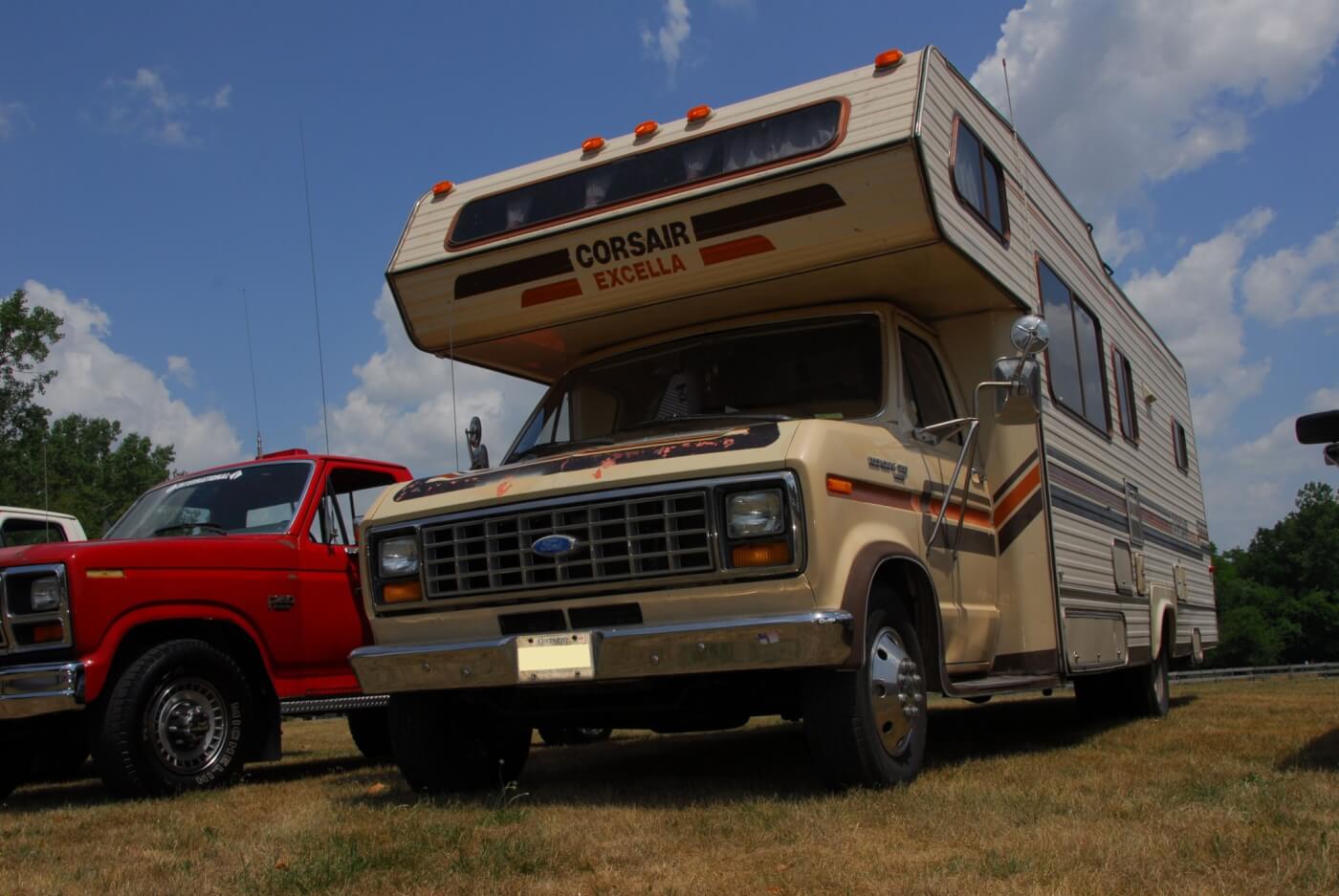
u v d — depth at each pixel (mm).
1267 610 88812
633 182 5965
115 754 6105
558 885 3420
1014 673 6422
